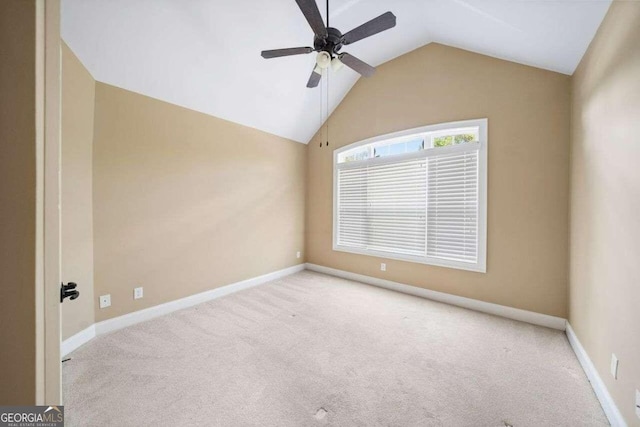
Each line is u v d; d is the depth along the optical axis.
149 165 2.56
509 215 2.64
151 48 2.20
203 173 3.03
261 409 1.44
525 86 2.54
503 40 2.33
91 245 2.18
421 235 3.26
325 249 4.31
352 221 3.97
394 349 2.05
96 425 1.32
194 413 1.41
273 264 3.96
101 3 1.81
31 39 0.59
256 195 3.69
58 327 0.65
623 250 1.32
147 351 2.00
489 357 1.94
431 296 3.16
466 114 2.87
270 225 3.91
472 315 2.70
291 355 1.96
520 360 1.91
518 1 1.74
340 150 4.04
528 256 2.55
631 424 1.21
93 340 2.15
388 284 3.55
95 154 2.21
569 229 2.32
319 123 4.25
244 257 3.53
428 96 3.14
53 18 0.62
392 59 3.44
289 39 2.63
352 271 3.96
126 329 2.35
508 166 2.64
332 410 1.43
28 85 0.59
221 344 2.11
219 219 3.21
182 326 2.42
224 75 2.74
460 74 2.91
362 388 1.61
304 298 3.17
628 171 1.29
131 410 1.42
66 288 0.74
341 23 2.67
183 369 1.78
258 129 3.70
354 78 3.74
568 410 1.45
